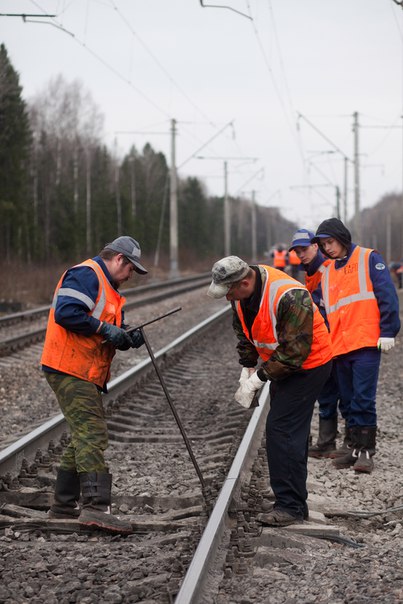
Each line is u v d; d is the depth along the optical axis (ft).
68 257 205.36
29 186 220.23
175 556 16.89
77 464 19.77
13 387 42.01
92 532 19.56
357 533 19.80
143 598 15.21
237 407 34.55
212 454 26.43
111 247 20.52
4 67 173.17
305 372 19.58
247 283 18.72
